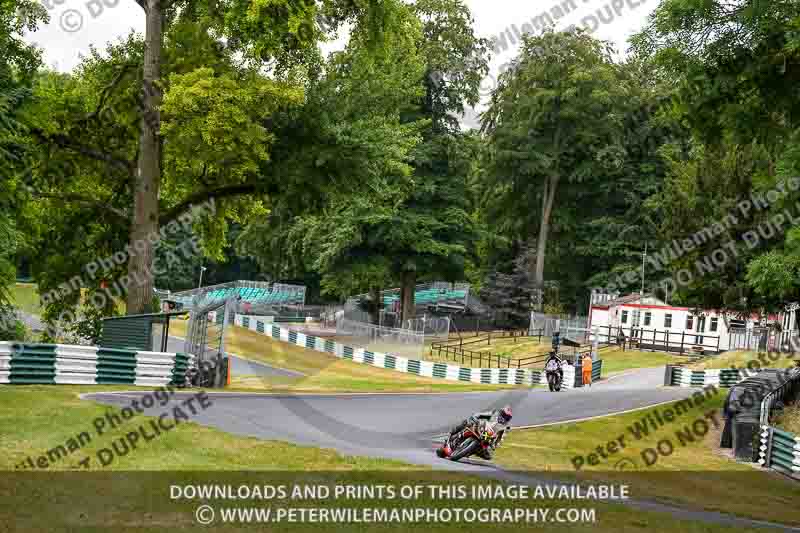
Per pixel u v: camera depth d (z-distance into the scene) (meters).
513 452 17.12
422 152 58.53
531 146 69.06
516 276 66.06
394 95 32.00
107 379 21.95
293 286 85.31
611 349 56.81
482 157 70.81
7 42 27.72
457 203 62.09
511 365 50.91
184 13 31.88
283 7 26.69
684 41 18.16
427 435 17.73
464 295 88.38
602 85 68.44
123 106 32.81
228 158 29.00
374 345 53.00
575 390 33.00
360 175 30.77
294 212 32.09
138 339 26.08
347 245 57.84
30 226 33.25
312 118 29.55
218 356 25.89
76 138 32.66
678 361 51.56
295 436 15.21
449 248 59.47
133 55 33.50
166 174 34.56
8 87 25.70
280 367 42.06
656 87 70.56
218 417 16.42
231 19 27.05
